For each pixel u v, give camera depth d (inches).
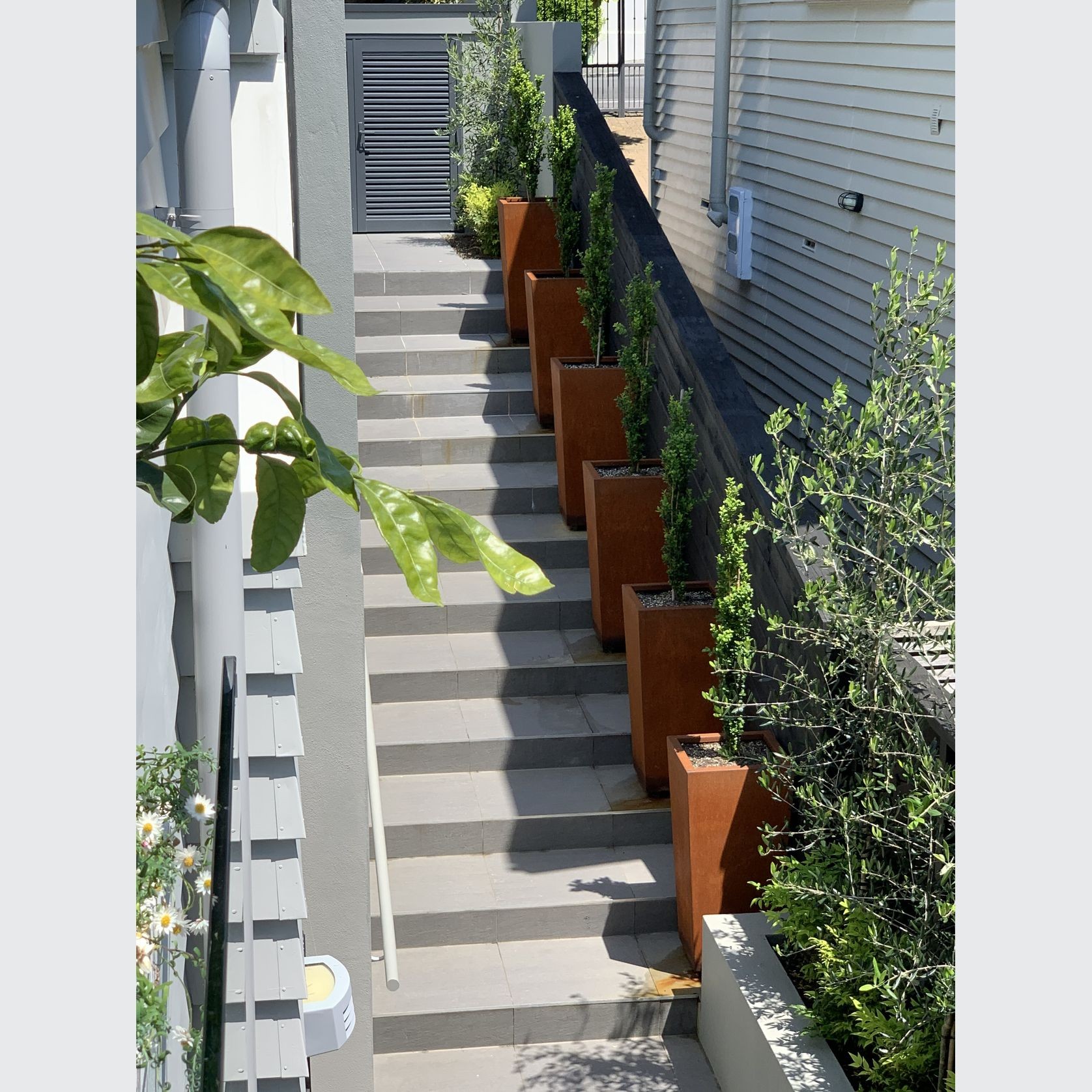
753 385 388.2
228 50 114.8
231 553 128.5
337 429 170.9
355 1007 191.5
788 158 351.6
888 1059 163.5
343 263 167.8
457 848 248.5
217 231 49.1
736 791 216.1
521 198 397.7
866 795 182.1
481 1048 216.4
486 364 365.1
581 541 316.2
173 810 91.7
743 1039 193.6
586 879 241.8
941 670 176.9
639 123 721.0
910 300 176.2
